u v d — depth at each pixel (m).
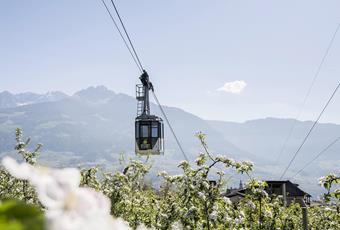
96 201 1.06
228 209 9.45
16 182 9.16
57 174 1.05
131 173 10.93
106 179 10.26
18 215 0.94
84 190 1.07
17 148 9.08
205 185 8.21
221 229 8.96
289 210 12.35
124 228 1.10
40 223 0.93
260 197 9.58
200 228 8.33
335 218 12.95
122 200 10.12
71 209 1.02
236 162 8.42
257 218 10.09
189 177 8.39
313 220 14.82
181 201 9.02
